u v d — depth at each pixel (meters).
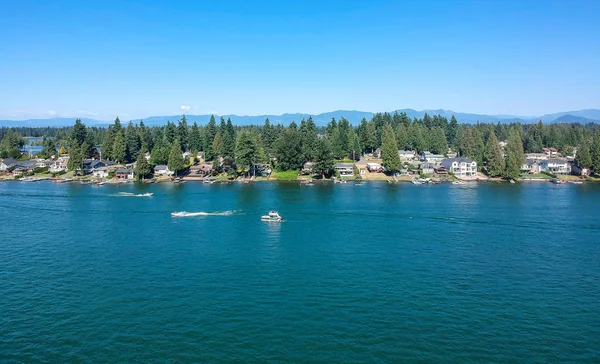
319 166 199.62
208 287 64.06
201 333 50.56
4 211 121.38
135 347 47.69
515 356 46.25
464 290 63.25
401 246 85.69
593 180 196.00
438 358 45.75
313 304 58.25
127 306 57.56
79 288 63.62
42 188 173.50
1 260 76.31
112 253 80.56
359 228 100.94
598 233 96.12
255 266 73.50
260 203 135.12
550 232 97.06
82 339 49.34
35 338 49.53
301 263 75.12
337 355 46.22
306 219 110.88
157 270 71.38
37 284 65.12
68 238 91.19
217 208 126.25
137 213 118.75
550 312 56.31
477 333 50.84
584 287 64.62
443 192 160.75
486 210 122.50
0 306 57.50
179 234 95.00
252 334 50.31
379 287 64.25
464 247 85.19
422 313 55.75
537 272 70.94
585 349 47.69
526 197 147.38
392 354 46.41
